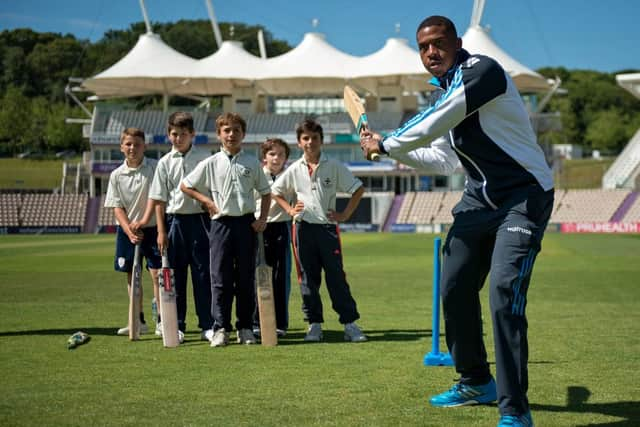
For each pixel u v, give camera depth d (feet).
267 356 23.04
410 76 195.00
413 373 20.25
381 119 200.85
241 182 25.45
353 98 17.67
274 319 25.50
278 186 27.53
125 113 199.93
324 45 205.46
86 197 188.75
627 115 352.49
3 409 16.34
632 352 23.53
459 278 16.16
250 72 199.93
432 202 185.06
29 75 335.47
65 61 336.08
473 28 199.72
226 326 25.76
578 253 86.53
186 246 27.37
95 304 38.58
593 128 348.79
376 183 193.77
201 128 202.49
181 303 27.63
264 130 200.54
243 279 25.85
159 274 25.46
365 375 19.98
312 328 26.94
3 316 33.50
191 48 334.03
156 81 202.59
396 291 45.96
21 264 72.49
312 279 26.89
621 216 167.53
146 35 204.13
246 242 25.79
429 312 35.35
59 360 22.31
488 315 33.83
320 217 26.71
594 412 16.12
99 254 89.61
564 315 33.42
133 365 21.49
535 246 14.97
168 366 21.31
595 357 22.65
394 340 26.40
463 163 15.90
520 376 14.62
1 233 179.73
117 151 195.42
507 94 14.98
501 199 15.42
